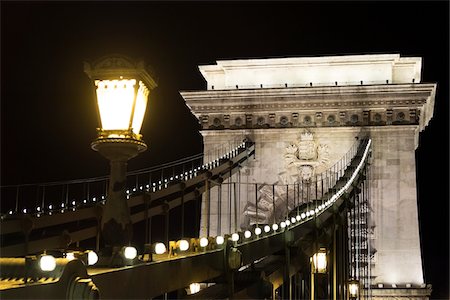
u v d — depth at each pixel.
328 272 35.56
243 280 18.03
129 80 10.11
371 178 68.06
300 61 73.94
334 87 69.19
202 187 42.91
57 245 14.55
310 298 31.30
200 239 14.84
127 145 10.16
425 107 71.25
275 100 70.06
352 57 73.44
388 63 73.19
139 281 10.22
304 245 27.88
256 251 20.19
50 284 7.39
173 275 11.88
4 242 13.69
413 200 67.25
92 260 9.65
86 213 14.27
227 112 71.00
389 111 68.94
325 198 46.75
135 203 14.43
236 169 64.19
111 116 10.14
